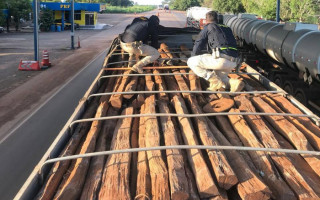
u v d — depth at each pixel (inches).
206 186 101.1
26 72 644.7
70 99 446.9
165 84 223.0
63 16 1859.0
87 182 111.3
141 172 113.0
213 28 194.4
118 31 1782.7
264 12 1381.6
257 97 184.9
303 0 1296.8
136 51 239.0
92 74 623.2
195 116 150.4
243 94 193.5
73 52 948.0
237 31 558.3
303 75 309.3
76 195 105.1
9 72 643.5
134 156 130.4
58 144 130.8
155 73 235.0
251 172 108.0
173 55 322.7
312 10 1299.2
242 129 144.1
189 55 313.0
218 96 191.2
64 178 115.3
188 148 118.8
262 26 442.0
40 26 1760.6
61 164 120.2
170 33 386.9
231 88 198.4
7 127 337.4
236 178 102.8
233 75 232.7
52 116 374.0
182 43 386.3
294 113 161.9
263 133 140.5
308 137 138.9
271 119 156.8
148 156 123.0
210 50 203.5
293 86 332.8
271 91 190.2
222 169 106.8
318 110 286.5
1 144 294.0
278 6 679.7
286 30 348.8
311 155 123.6
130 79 223.1
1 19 1567.4
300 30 323.9
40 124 347.3
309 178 108.3
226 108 167.2
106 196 100.0
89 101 188.2
